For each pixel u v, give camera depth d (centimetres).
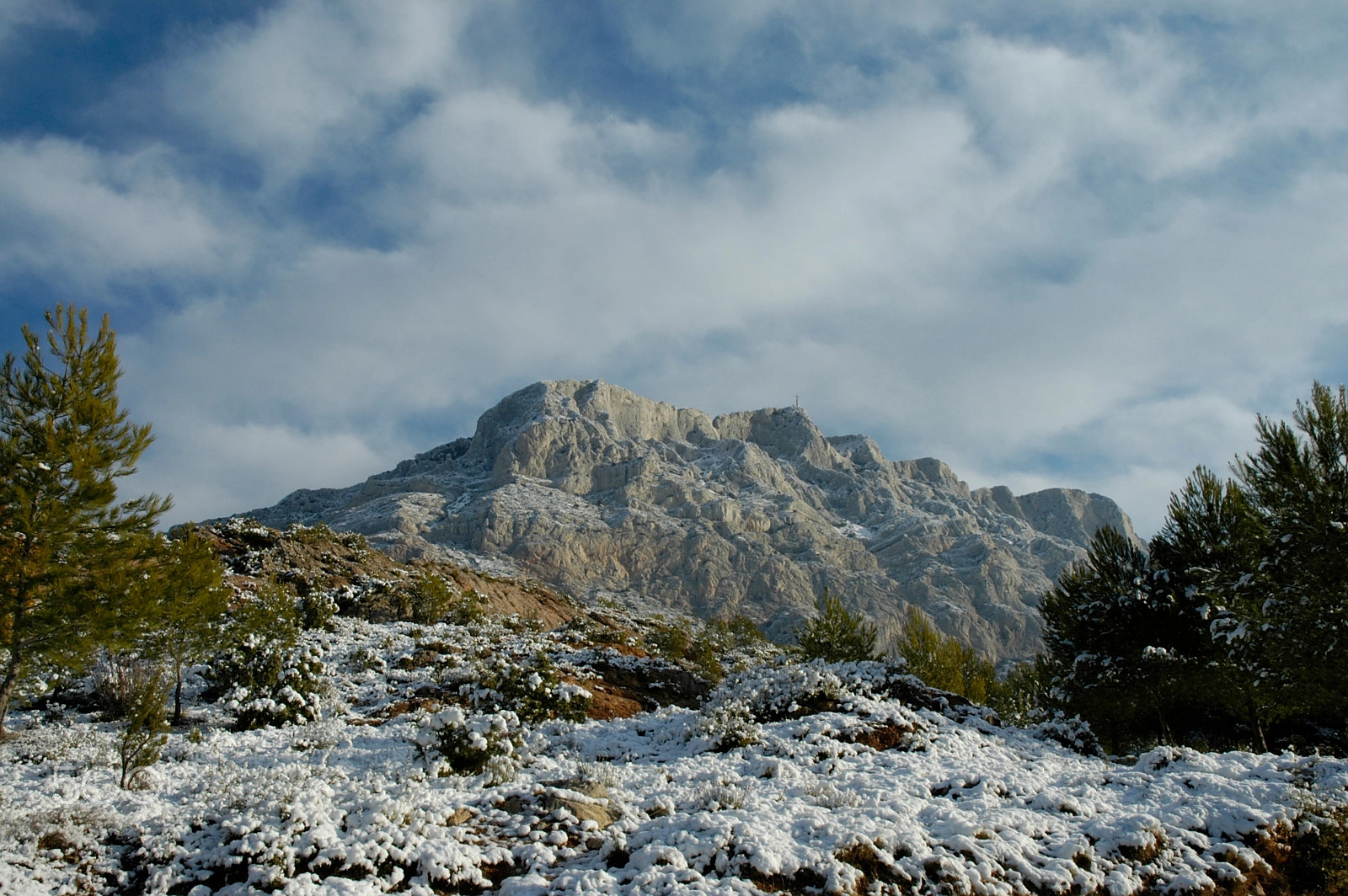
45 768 1306
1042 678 3259
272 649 2044
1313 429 1958
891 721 1695
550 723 1875
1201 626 2344
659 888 820
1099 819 1087
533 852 909
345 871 840
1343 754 2109
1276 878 1044
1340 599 1838
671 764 1449
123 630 1447
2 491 1316
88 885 823
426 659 2595
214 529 3994
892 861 908
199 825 951
